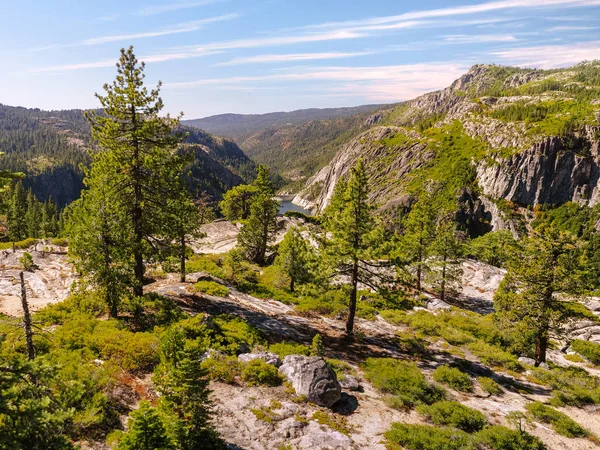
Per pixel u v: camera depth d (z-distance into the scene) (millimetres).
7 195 75562
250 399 14281
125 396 12734
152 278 33781
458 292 52250
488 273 61094
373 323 31062
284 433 12352
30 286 29500
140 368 15070
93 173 21375
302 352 20531
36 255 41594
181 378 9789
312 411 14188
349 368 20031
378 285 25391
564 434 15961
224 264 43094
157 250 23812
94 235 19000
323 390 15086
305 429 12781
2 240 82250
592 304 43562
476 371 23016
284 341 22438
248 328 22594
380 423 14453
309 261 25844
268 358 18094
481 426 15312
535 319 26047
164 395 10070
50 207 110500
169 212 23578
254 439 11805
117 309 20594
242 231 52031
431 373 21312
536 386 22125
